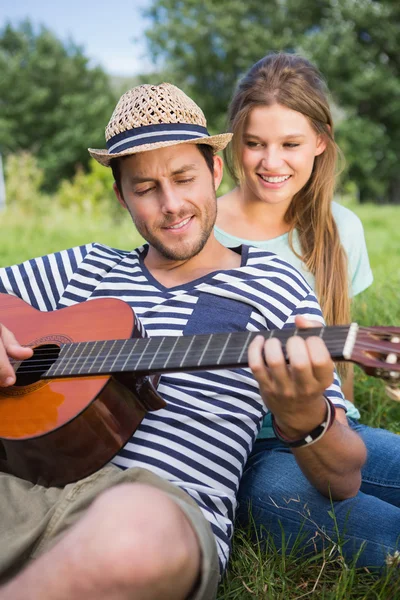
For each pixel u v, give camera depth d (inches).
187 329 80.3
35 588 54.6
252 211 109.4
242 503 83.9
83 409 68.6
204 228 83.7
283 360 59.6
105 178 545.3
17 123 1344.7
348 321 109.3
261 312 81.3
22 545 64.8
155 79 1230.3
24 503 69.8
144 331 80.9
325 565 75.6
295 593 73.1
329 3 1176.2
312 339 59.0
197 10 1213.7
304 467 70.7
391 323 153.6
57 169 1262.3
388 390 58.4
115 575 53.1
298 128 102.6
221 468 73.2
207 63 1197.1
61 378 72.7
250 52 1147.9
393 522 74.5
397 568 72.4
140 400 72.4
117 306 81.5
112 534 53.9
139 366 68.7
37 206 548.4
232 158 110.3
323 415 65.9
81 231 407.5
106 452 70.4
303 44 1123.3
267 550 79.0
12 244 343.0
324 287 105.7
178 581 56.0
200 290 82.4
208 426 74.2
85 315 81.8
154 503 56.7
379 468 86.1
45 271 92.4
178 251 83.0
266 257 86.4
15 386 73.9
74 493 68.9
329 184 108.2
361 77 1111.6
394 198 1273.4
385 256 271.6
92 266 90.9
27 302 92.0
